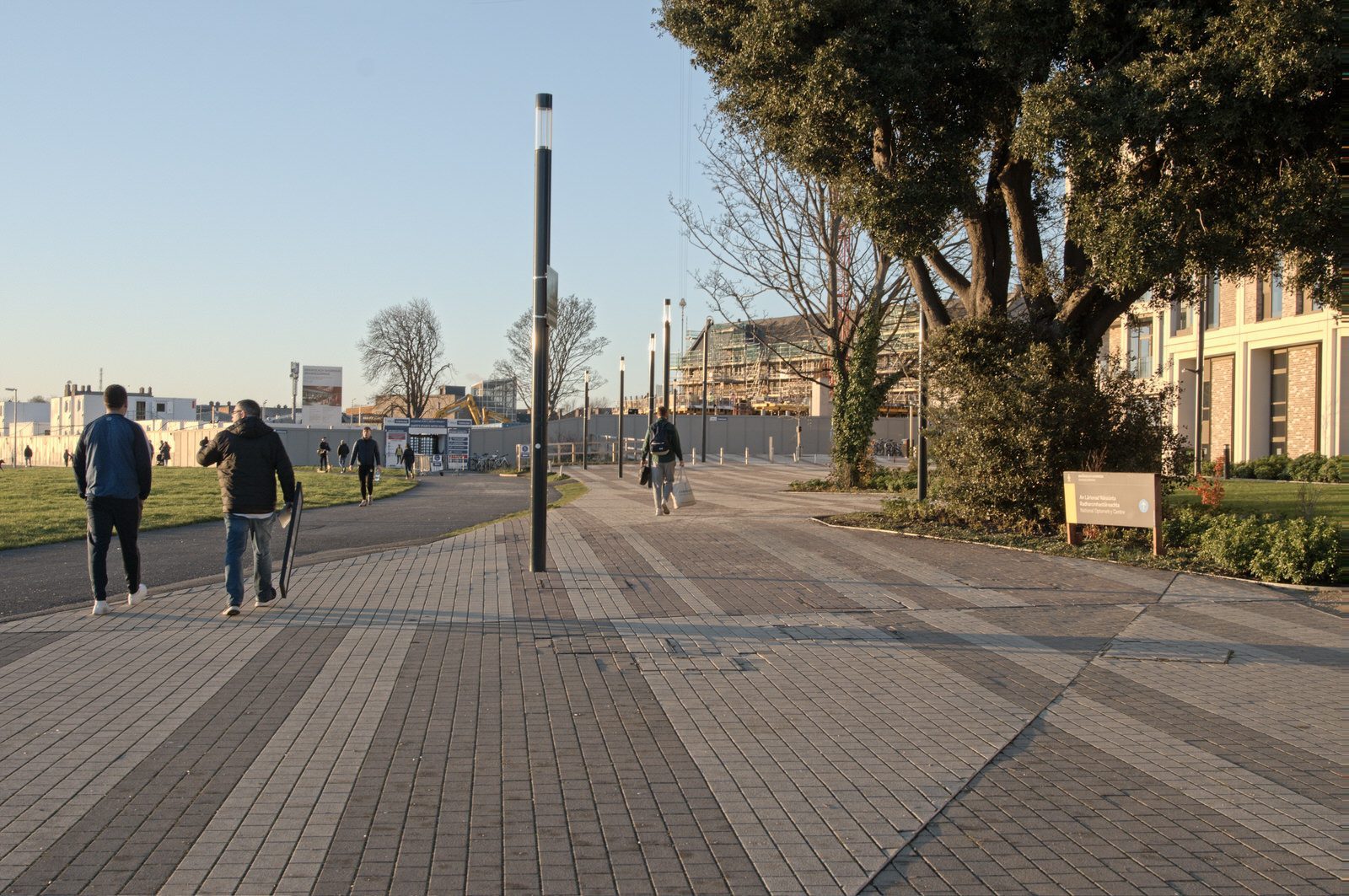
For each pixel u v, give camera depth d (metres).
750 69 14.13
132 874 3.84
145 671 6.98
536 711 6.13
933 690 6.82
